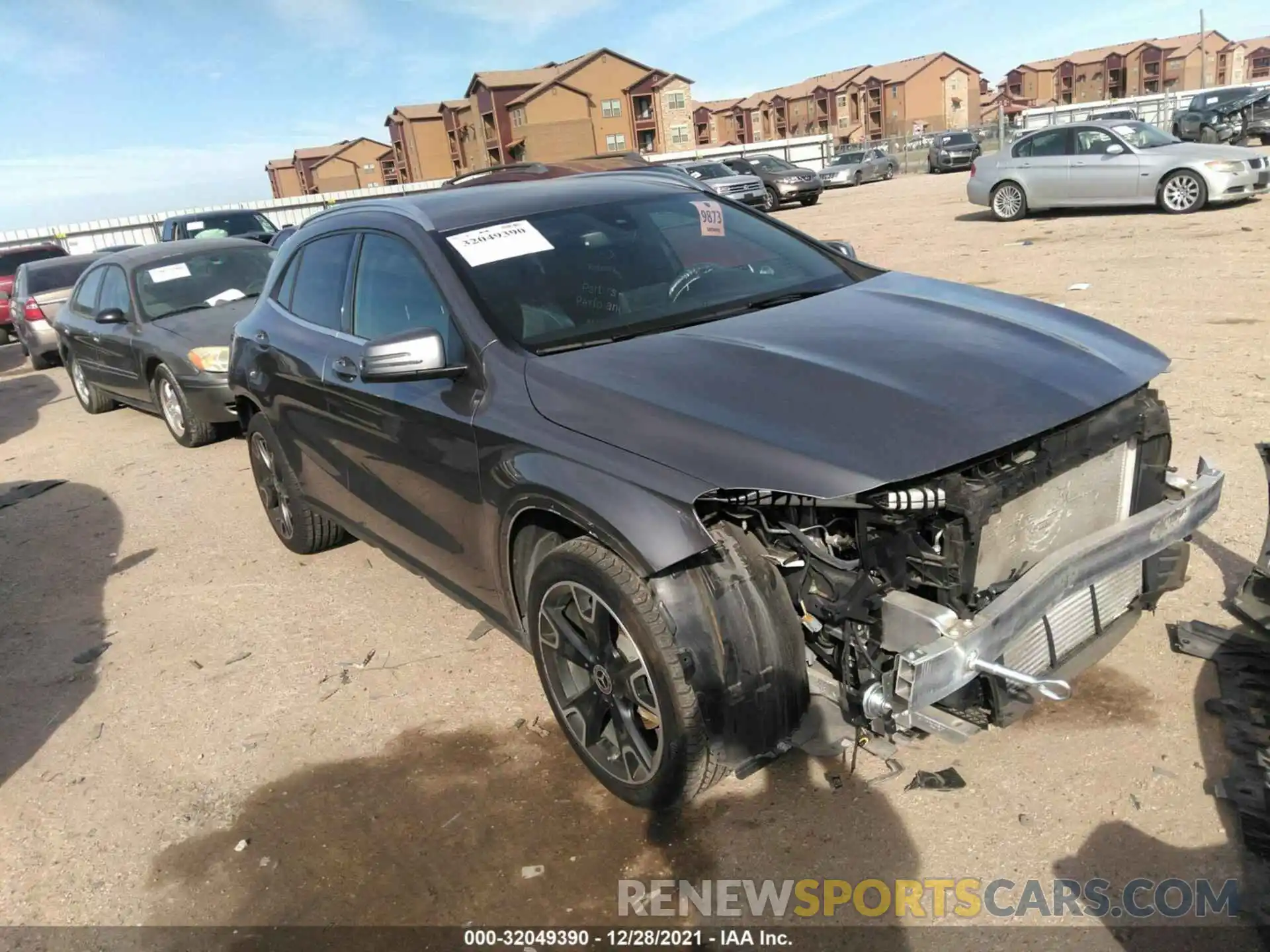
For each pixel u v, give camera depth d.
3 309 17.14
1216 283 8.88
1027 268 10.93
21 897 2.90
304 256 4.55
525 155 69.44
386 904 2.69
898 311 3.23
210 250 8.84
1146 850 2.53
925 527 2.49
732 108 103.50
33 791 3.43
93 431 9.26
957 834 2.66
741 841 2.75
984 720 2.61
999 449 2.46
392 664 3.99
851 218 20.95
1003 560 2.56
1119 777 2.78
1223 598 3.60
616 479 2.54
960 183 28.88
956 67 92.25
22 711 3.99
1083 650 2.89
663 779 2.65
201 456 7.66
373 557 5.17
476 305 3.24
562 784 3.10
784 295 3.54
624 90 70.62
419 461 3.40
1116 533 2.61
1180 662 3.26
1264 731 2.85
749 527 2.63
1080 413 2.58
